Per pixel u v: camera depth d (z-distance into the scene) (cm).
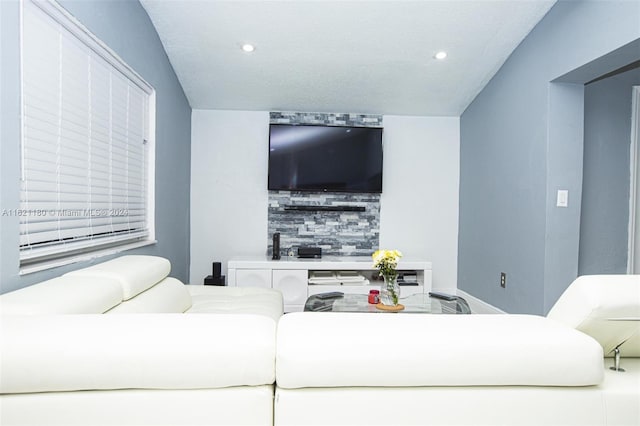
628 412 81
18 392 75
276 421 78
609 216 298
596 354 79
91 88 196
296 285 352
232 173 395
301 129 387
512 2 253
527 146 289
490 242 344
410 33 281
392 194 408
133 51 239
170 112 318
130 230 255
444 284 413
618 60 225
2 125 129
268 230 398
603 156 297
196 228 392
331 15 262
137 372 75
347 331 81
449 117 412
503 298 322
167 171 312
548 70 264
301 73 333
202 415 78
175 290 185
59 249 169
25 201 147
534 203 280
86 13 181
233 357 77
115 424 77
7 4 130
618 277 91
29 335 76
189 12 258
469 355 77
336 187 390
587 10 229
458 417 79
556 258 268
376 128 393
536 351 78
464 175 400
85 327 79
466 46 298
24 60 144
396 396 78
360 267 354
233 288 249
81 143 188
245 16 262
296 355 76
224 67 323
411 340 78
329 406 78
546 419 80
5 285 131
